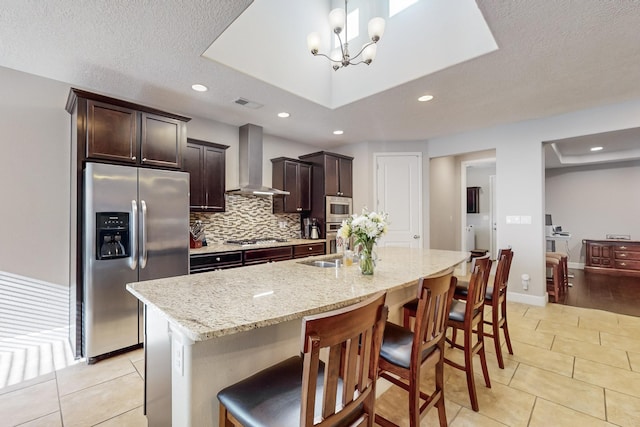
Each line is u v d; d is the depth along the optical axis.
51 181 2.83
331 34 3.50
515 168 4.11
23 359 2.49
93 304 2.44
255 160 4.20
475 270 1.84
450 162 6.15
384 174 5.09
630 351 2.60
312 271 2.09
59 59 2.44
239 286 1.63
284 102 3.36
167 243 2.85
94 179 2.45
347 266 2.29
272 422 0.93
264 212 4.66
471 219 7.89
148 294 1.45
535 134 3.96
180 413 1.19
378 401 1.93
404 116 3.82
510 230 4.14
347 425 0.97
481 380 2.18
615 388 2.06
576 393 2.01
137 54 2.37
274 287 1.61
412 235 5.02
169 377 1.35
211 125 4.00
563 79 2.81
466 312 1.86
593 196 6.50
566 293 4.54
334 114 3.74
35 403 1.90
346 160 5.12
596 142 4.91
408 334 1.61
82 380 2.18
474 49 2.44
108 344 2.50
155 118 2.93
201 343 1.19
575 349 2.65
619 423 1.72
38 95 2.77
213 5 1.82
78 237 2.52
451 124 4.16
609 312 3.65
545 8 1.87
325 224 4.72
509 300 4.14
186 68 2.60
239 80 2.83
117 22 1.97
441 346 1.55
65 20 1.94
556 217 6.90
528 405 1.89
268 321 1.11
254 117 3.85
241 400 1.04
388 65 3.02
